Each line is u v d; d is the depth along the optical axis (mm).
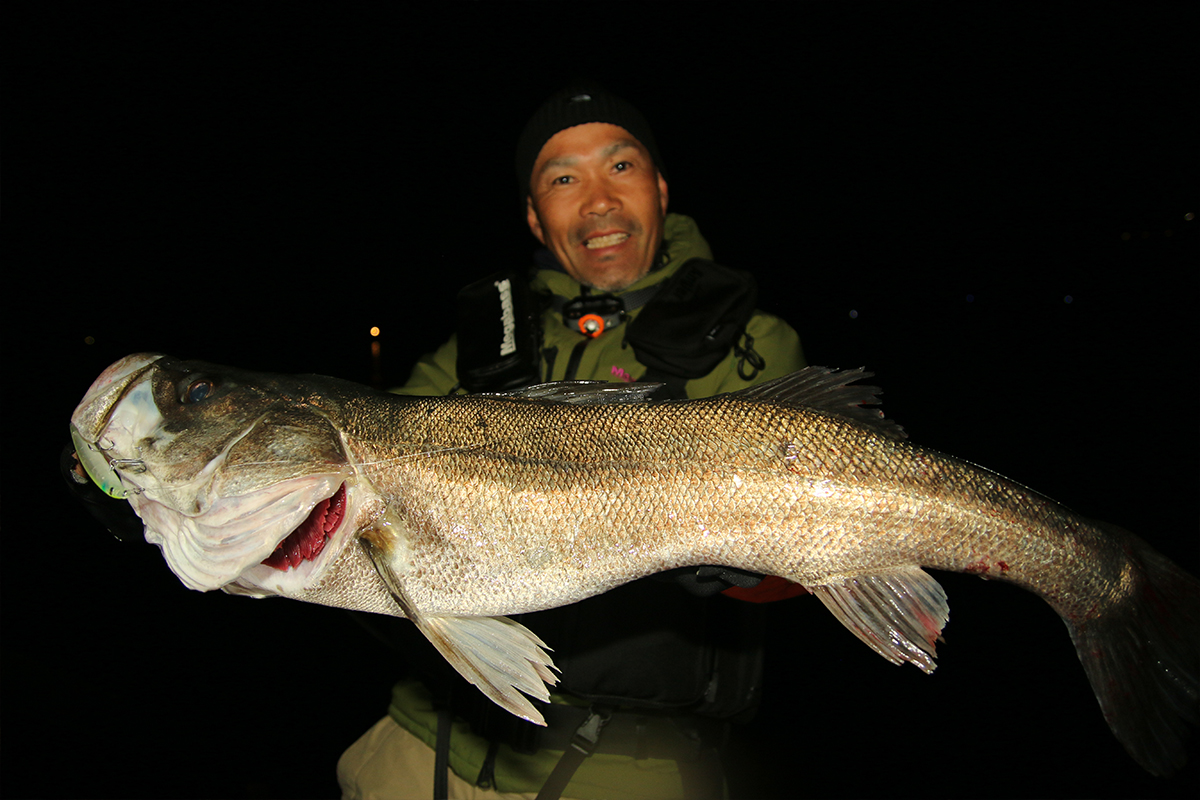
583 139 2672
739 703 2035
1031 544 1679
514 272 2422
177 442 1709
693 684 1988
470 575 1685
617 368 2338
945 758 3635
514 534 1669
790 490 1645
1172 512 6023
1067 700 3988
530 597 1686
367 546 1681
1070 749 3648
